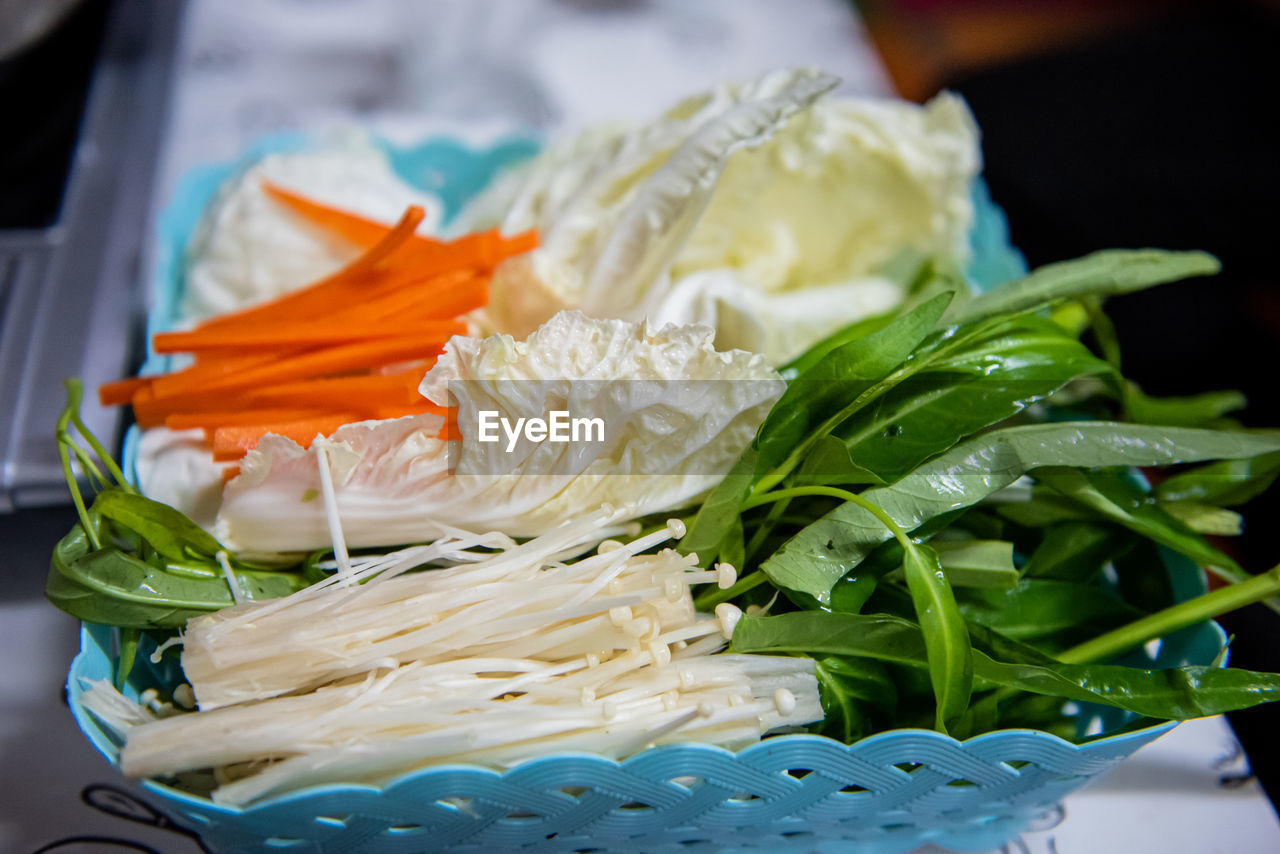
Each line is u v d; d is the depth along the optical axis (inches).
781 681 13.9
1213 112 26.8
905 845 14.9
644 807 13.7
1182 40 28.7
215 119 21.6
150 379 16.0
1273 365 21.7
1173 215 24.2
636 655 14.0
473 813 13.3
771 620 13.9
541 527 14.7
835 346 15.4
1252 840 15.0
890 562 14.2
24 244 18.3
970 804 14.1
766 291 18.3
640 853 14.3
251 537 14.8
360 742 13.4
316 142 19.5
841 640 13.8
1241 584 14.4
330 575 14.9
